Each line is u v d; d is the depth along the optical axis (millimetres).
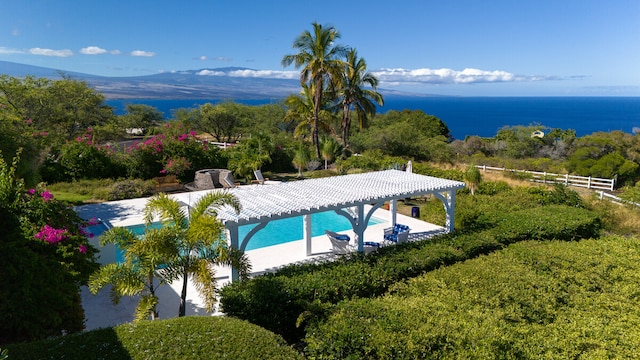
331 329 5852
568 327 6559
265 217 8828
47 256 6969
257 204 9703
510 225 11211
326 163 26266
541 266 8789
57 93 29562
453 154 35500
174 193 19781
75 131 30797
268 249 12500
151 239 6641
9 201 7441
